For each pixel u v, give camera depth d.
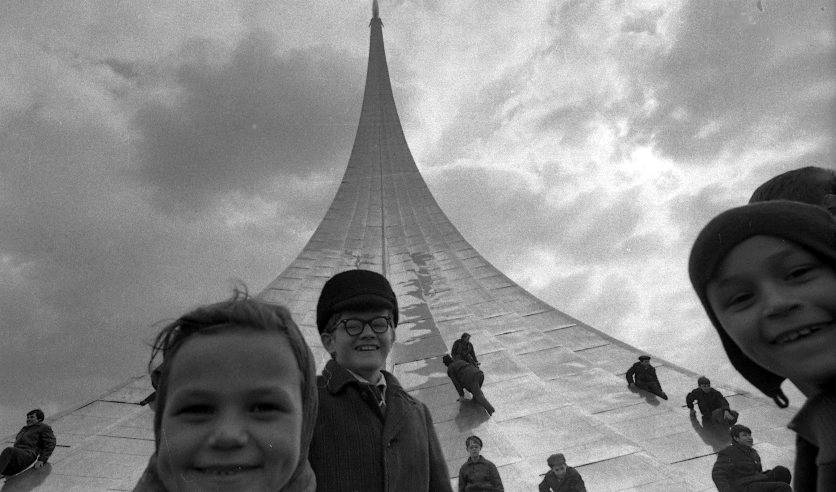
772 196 1.49
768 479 6.72
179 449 0.99
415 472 2.16
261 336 1.06
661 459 10.96
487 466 8.08
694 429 12.35
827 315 1.00
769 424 12.52
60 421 14.34
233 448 0.99
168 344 1.09
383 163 53.28
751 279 1.04
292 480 1.20
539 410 14.35
